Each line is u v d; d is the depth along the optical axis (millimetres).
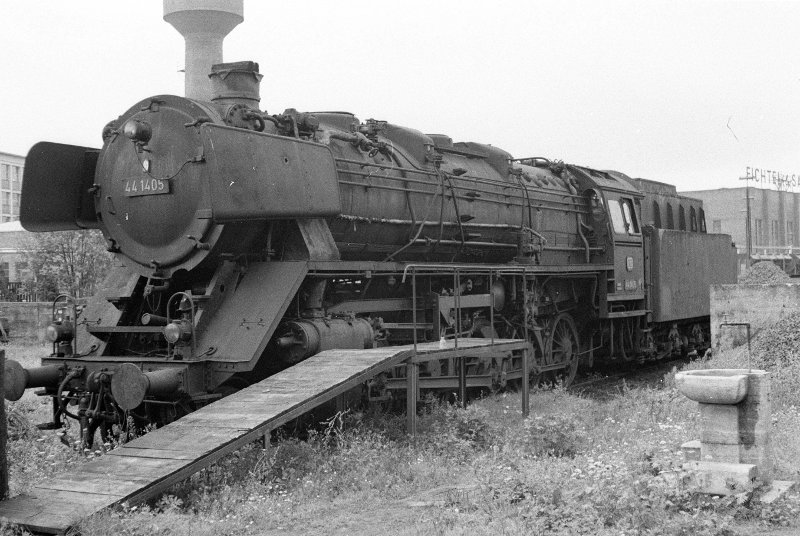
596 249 18922
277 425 8844
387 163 13672
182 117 10906
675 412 12547
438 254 14984
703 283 23438
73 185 12078
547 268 16719
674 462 8273
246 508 7883
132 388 9625
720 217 57125
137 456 8328
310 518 7867
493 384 14992
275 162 10992
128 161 11375
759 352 15609
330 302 12445
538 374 16750
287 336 10984
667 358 23125
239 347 10305
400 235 13781
